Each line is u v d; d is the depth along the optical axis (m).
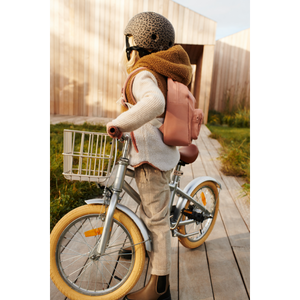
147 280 1.80
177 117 1.33
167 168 1.38
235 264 2.02
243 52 10.76
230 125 9.53
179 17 8.62
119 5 8.69
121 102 1.36
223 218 2.72
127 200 2.99
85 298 1.49
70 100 9.30
